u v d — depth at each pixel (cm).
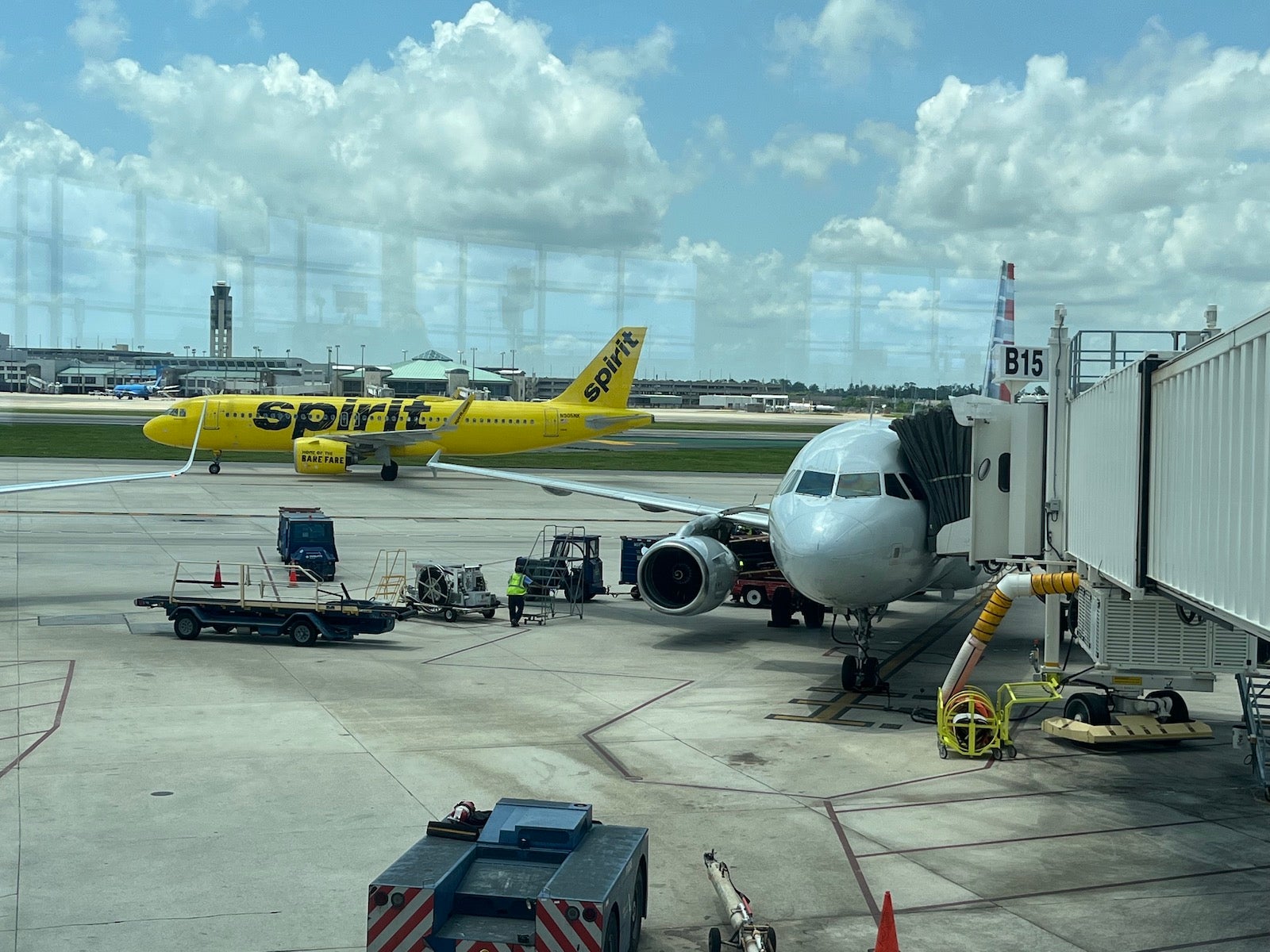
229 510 5597
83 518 5147
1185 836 1432
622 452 11125
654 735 1894
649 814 1493
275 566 3797
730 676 2373
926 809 1532
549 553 4219
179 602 2666
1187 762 1783
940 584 2548
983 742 1844
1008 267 3591
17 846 1335
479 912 1037
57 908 1164
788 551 2072
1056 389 2039
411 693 2156
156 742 1784
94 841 1355
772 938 1051
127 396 14525
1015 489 2089
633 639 2797
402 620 3005
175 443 7525
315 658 2473
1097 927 1155
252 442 7569
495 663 2462
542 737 1862
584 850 1102
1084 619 1920
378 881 1013
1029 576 1842
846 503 2102
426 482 7800
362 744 1794
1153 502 1425
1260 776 1606
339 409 7600
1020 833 1441
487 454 7825
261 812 1464
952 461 2175
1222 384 1169
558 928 964
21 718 1912
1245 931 1149
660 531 5322
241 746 1772
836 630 2961
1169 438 1359
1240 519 1116
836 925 1161
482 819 1213
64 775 1608
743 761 1748
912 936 1133
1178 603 1327
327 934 1115
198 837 1373
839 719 2025
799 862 1334
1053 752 1841
